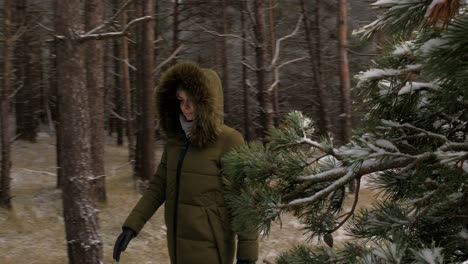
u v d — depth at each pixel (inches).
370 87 62.1
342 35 407.5
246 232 66.9
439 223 64.7
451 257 62.7
